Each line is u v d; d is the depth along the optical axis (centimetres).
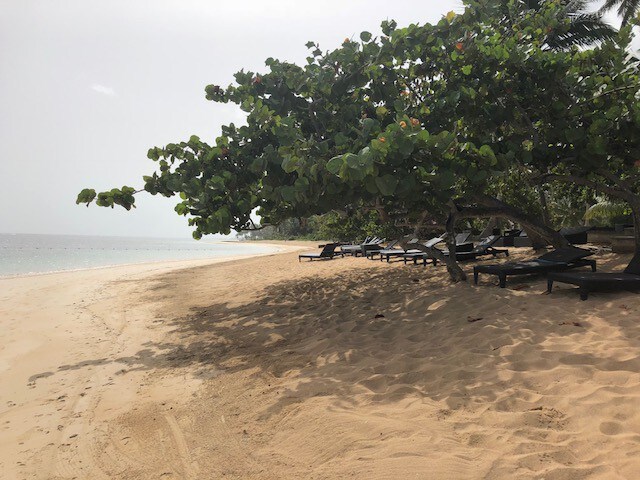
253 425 369
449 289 802
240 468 303
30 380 543
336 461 289
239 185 821
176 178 804
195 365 566
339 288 1052
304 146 691
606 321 499
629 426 289
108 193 806
